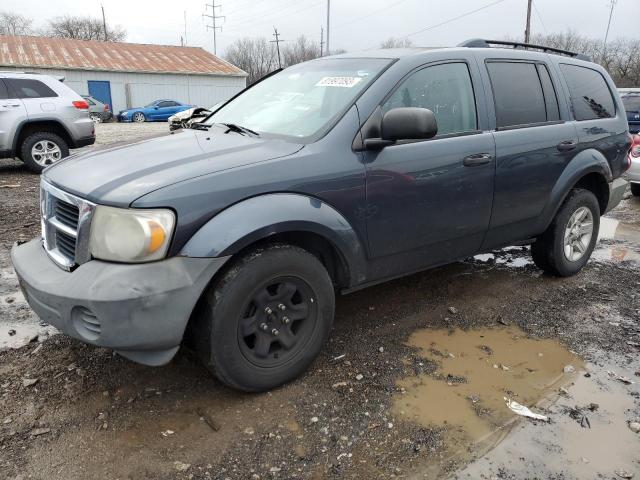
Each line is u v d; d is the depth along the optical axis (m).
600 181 4.70
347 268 3.08
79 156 3.15
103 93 32.59
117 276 2.35
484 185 3.60
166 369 3.05
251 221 2.54
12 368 3.03
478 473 2.33
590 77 4.72
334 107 3.15
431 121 2.89
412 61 3.37
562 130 4.17
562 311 3.99
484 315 3.89
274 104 3.55
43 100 9.64
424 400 2.84
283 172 2.72
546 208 4.16
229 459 2.38
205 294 2.58
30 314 3.73
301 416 2.68
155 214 2.37
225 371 2.64
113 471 2.29
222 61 38.56
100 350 3.22
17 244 3.13
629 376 3.13
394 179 3.11
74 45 35.22
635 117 12.00
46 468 2.30
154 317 2.39
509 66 3.96
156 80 33.88
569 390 2.97
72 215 2.63
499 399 2.87
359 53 3.73
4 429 2.52
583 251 4.68
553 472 2.35
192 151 2.91
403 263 3.39
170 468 2.31
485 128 3.66
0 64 29.50
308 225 2.74
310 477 2.29
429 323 3.75
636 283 4.61
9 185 8.44
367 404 2.79
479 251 3.92
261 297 2.71
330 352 3.31
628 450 2.50
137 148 3.08
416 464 2.38
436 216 3.39
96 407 2.70
